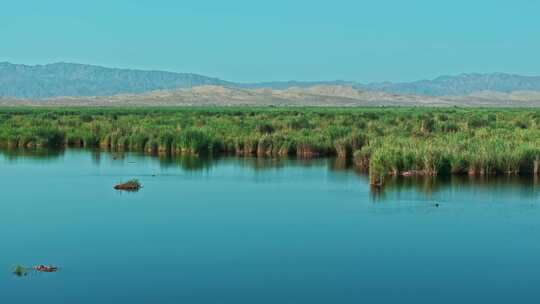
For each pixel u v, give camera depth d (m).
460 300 19.00
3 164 45.81
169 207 30.58
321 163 47.16
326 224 27.30
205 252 23.36
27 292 19.53
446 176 38.78
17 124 71.88
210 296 19.28
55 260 22.41
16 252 23.28
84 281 20.47
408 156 39.47
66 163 46.59
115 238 25.16
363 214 29.12
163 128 61.94
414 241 24.70
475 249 23.67
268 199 32.62
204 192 34.56
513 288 19.94
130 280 20.55
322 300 18.95
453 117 82.38
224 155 52.34
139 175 40.72
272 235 25.58
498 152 40.28
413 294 19.45
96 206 30.75
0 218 28.12
